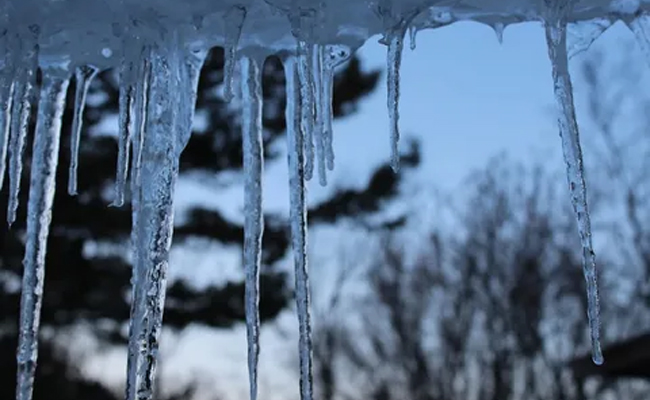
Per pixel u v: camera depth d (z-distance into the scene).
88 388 8.47
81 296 7.23
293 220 1.82
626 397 17.89
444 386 19.98
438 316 20.45
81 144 6.70
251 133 1.92
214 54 6.43
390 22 1.58
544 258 19.33
